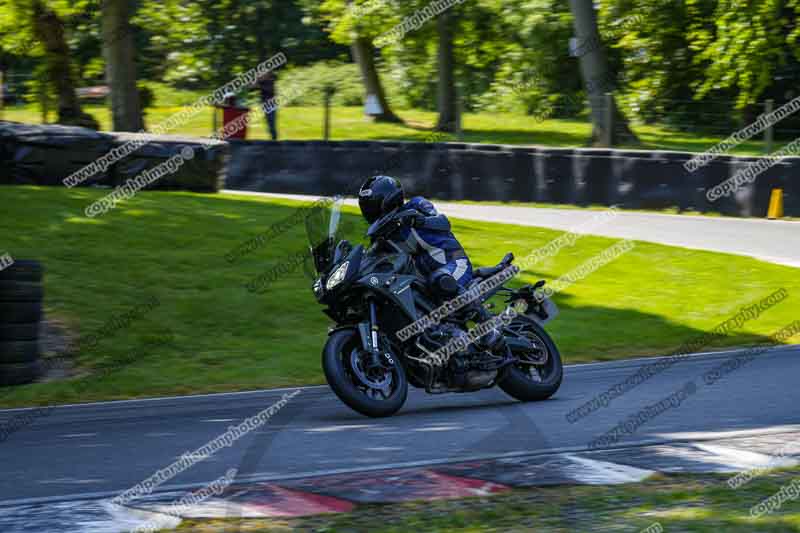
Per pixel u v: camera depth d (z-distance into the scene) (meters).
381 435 14.88
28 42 56.59
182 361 21.61
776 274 31.23
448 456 13.54
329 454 13.69
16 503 11.30
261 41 94.75
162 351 22.17
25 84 61.09
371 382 16.11
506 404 17.42
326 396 18.59
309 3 76.12
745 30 51.69
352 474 12.50
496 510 10.73
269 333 24.00
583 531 9.84
